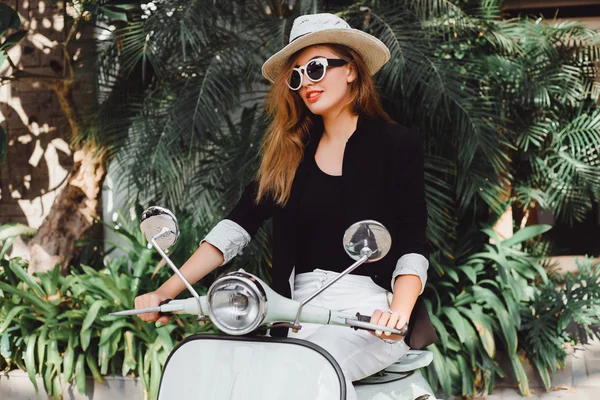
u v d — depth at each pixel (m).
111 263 4.77
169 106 4.46
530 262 4.75
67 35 5.66
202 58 4.64
